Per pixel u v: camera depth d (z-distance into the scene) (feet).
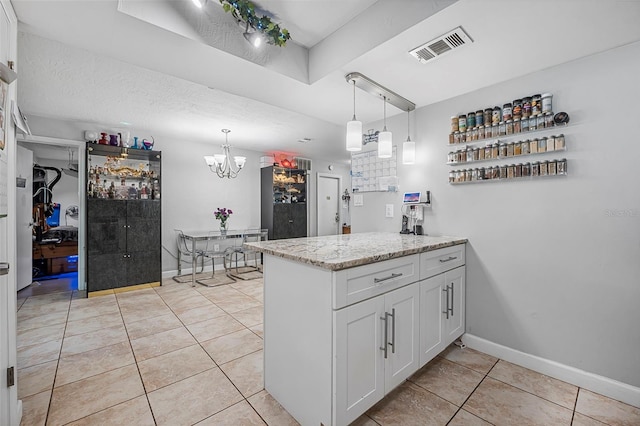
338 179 23.62
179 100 9.70
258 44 5.29
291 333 4.90
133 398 5.34
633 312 5.12
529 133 6.23
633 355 5.13
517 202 6.47
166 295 11.78
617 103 5.26
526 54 5.52
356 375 4.40
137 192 12.76
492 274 6.86
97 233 11.62
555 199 5.96
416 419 4.79
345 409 4.23
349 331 4.28
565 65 5.83
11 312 4.33
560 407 5.06
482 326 7.02
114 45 5.14
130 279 12.37
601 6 4.20
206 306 10.48
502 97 6.68
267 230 16.47
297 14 5.44
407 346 5.37
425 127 8.11
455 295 6.88
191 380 5.91
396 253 5.01
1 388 3.99
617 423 4.67
